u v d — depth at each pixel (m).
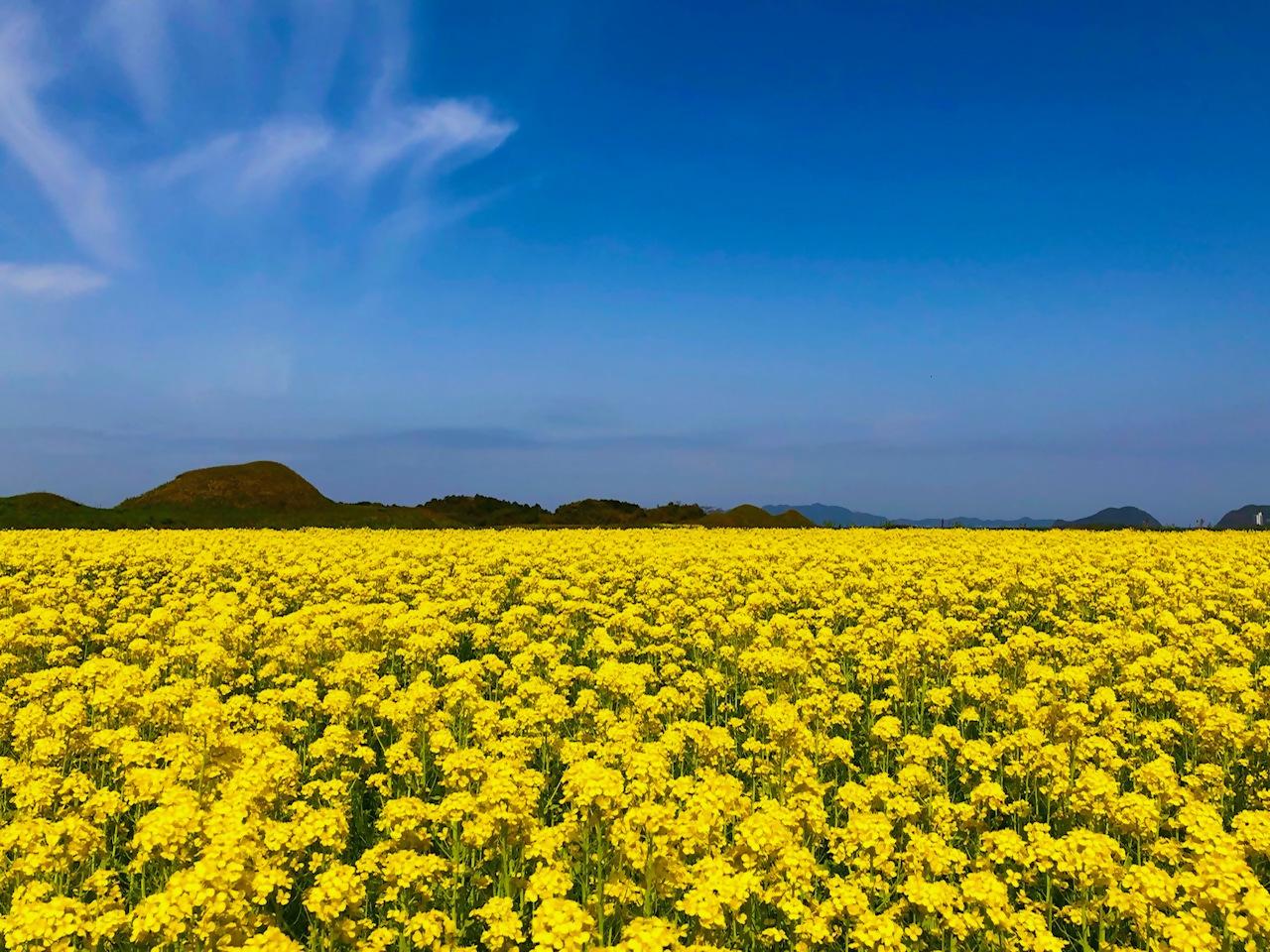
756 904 8.13
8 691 16.12
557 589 27.23
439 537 47.97
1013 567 30.36
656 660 19.52
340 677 15.30
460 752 10.28
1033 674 15.51
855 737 14.84
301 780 12.00
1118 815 9.56
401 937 7.58
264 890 7.45
